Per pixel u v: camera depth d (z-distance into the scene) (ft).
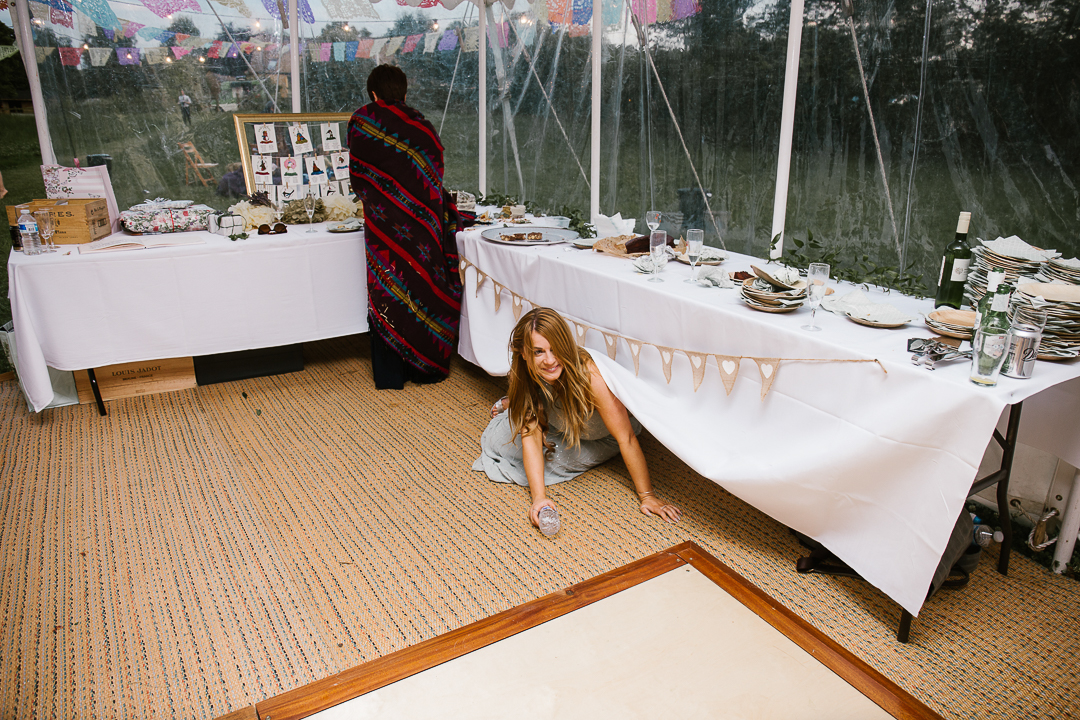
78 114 12.82
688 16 9.81
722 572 6.07
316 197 13.08
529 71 13.20
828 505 6.40
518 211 12.42
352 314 12.34
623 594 5.89
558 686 5.00
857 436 5.97
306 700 4.85
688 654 5.26
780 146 8.85
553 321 7.50
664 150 10.75
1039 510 7.30
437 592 6.80
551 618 5.62
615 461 9.41
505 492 8.66
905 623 5.98
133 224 11.61
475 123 14.90
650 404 7.74
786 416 6.71
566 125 12.64
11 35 12.16
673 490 8.66
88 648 6.11
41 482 8.91
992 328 5.12
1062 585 6.81
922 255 7.75
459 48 14.44
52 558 7.37
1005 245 6.59
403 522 8.01
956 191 7.29
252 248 11.17
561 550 7.44
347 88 14.48
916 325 6.63
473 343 11.48
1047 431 6.67
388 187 10.98
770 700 4.86
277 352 12.66
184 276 10.84
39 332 10.13
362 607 6.61
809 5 8.21
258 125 12.48
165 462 9.46
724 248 10.14
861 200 8.21
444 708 4.82
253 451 9.77
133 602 6.70
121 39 12.78
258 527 7.94
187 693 5.62
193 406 11.32
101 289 10.34
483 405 11.36
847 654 5.17
